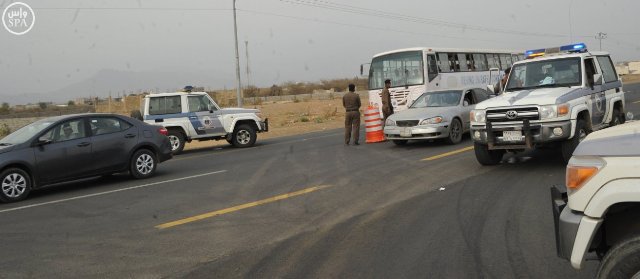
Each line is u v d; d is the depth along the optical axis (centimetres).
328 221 696
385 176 1012
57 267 558
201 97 1773
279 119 3553
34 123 1102
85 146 1086
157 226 715
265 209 785
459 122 1473
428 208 738
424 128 1409
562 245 362
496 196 785
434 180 942
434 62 2184
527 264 498
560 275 467
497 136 995
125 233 686
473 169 1030
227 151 1733
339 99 5962
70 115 1112
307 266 526
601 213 339
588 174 345
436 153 1288
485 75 2572
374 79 2233
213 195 920
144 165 1186
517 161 1091
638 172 326
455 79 2308
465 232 611
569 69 1070
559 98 955
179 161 1504
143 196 951
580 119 998
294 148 1666
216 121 1781
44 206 918
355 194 860
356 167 1148
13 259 595
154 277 514
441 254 540
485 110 1003
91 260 577
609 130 369
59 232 711
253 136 1853
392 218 694
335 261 537
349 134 1659
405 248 566
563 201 386
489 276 474
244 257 563
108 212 827
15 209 906
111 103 4838
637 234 337
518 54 3009
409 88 2136
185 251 594
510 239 575
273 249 586
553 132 944
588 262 489
